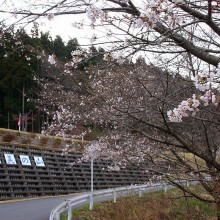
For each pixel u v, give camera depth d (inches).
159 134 215.6
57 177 957.8
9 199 760.3
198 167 245.3
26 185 840.9
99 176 1069.8
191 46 157.1
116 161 456.4
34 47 212.2
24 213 528.4
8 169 822.5
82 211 536.1
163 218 529.7
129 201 591.5
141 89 214.4
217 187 256.1
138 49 153.1
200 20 143.5
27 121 1316.4
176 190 692.7
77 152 1070.4
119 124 198.1
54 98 486.6
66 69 173.8
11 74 838.5
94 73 195.8
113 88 266.2
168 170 241.8
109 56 157.0
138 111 188.4
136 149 294.5
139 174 1152.8
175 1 128.9
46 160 970.1
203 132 241.3
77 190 988.6
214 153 250.8
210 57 155.3
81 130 551.8
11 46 177.9
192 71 212.7
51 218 385.7
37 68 681.0
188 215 455.5
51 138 1067.3
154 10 129.6
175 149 251.9
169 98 192.1
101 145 463.8
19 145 927.7
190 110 142.3
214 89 138.9
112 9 146.7
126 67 232.4
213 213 460.8
